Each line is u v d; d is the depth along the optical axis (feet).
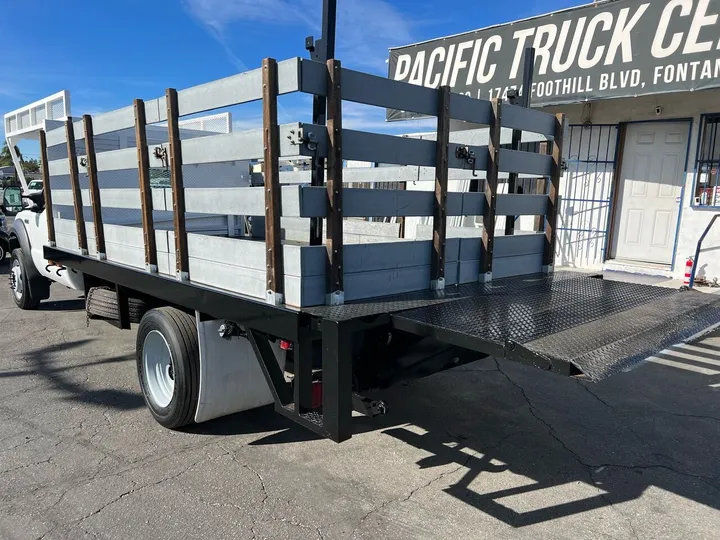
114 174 15.49
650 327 7.95
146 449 10.57
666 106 25.48
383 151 8.50
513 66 27.68
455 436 11.50
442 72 31.17
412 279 9.52
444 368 10.14
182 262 10.17
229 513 8.45
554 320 8.16
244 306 8.70
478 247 10.79
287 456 10.41
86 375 14.69
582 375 5.95
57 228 16.67
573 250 29.45
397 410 12.89
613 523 8.45
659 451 10.93
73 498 8.79
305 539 7.87
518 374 15.65
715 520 8.58
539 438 11.46
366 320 7.78
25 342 17.84
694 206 24.99
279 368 9.16
